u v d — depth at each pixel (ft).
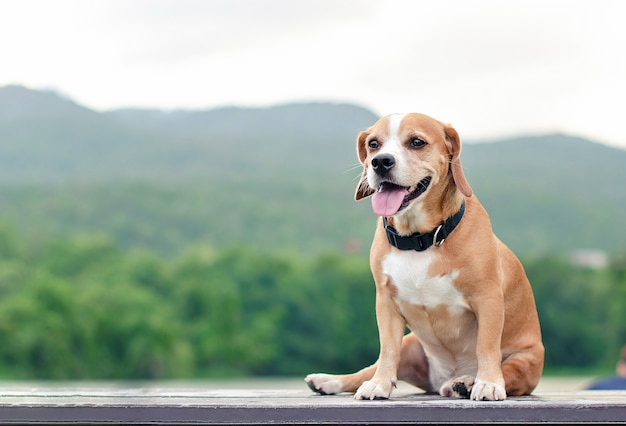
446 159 12.85
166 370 148.77
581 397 12.41
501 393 11.53
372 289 152.15
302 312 152.46
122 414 10.92
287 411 10.71
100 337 146.20
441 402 10.82
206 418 10.80
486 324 12.33
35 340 138.51
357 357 151.02
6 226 162.09
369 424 10.68
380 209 12.24
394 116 13.09
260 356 150.61
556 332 148.56
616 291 149.59
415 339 14.30
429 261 12.49
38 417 11.00
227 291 154.10
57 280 146.51
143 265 159.12
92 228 203.82
